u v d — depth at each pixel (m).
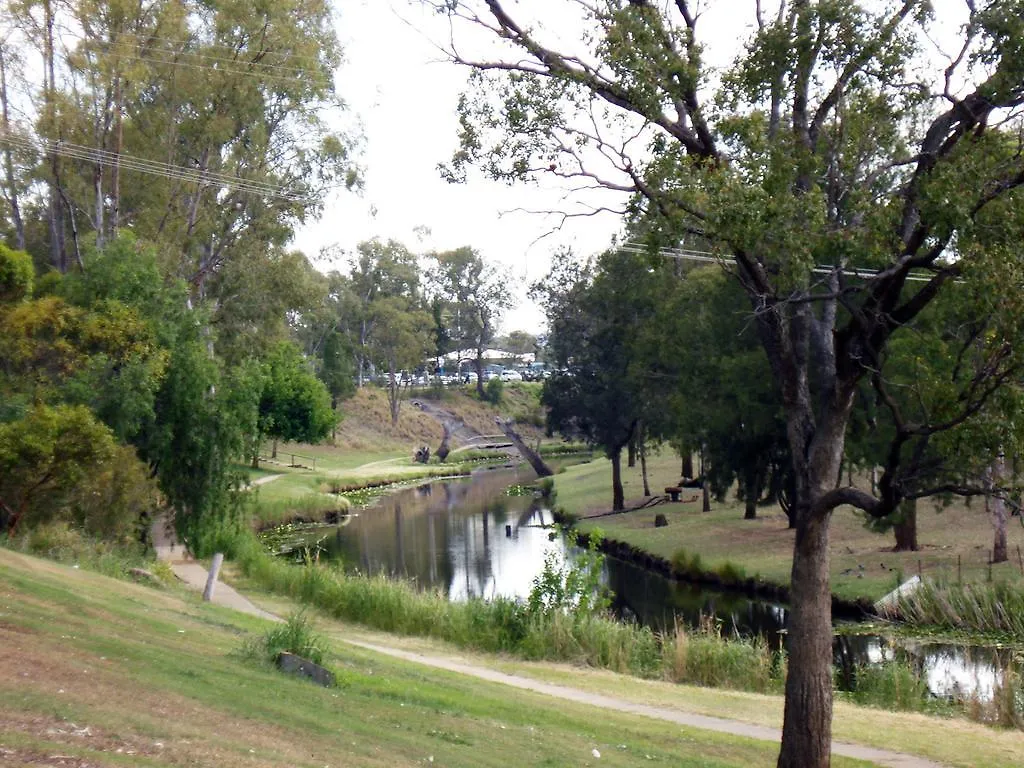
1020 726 15.55
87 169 35.72
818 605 11.12
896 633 23.64
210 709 9.05
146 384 27.86
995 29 10.14
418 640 21.81
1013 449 9.96
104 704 8.31
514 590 31.80
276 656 12.73
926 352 17.12
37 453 22.09
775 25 11.44
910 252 10.55
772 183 10.50
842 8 10.96
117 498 24.48
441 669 17.66
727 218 10.36
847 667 21.14
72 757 6.61
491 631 21.83
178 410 31.53
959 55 10.76
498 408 124.75
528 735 11.72
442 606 23.12
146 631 13.18
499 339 154.12
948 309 12.09
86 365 26.97
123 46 32.28
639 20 11.38
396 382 117.12
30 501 22.72
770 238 10.53
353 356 104.62
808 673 11.01
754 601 30.20
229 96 36.41
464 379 134.62
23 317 25.94
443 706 12.66
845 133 11.48
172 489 31.80
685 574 34.00
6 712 7.51
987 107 10.56
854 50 11.23
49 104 32.44
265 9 36.25
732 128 11.21
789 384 11.50
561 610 21.98
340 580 25.27
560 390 53.91
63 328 27.12
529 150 11.82
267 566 28.00
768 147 10.90
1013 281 9.37
